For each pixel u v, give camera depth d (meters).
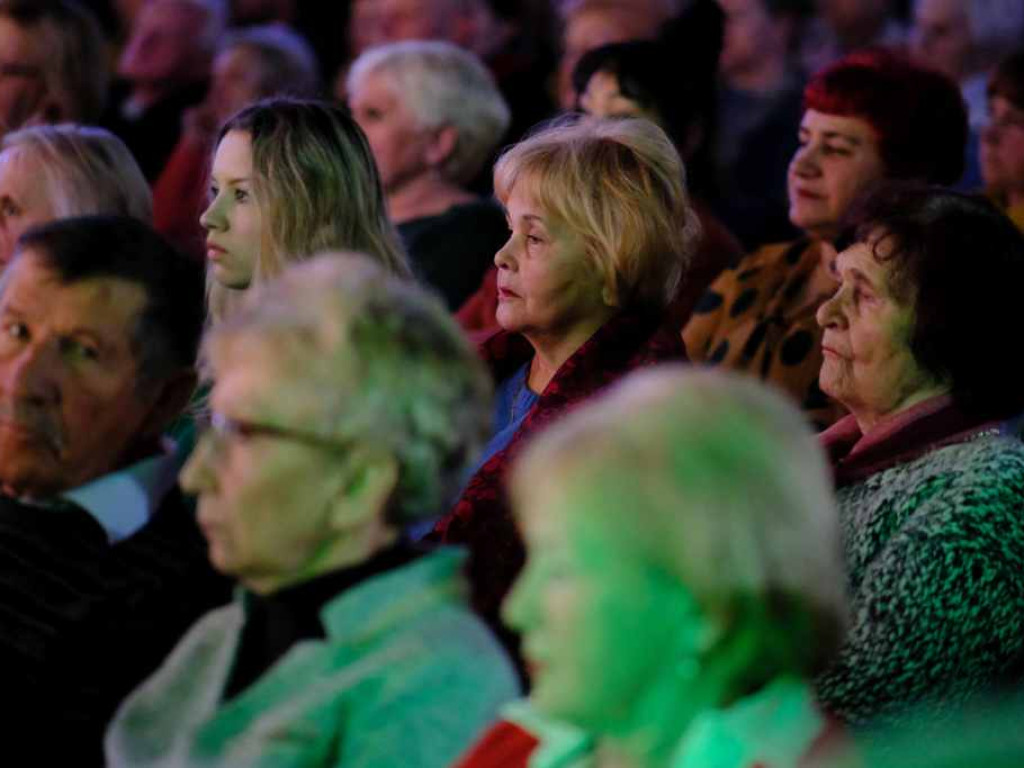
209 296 9.37
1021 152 11.73
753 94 16.56
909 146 10.38
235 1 19.73
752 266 10.76
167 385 6.95
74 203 10.16
